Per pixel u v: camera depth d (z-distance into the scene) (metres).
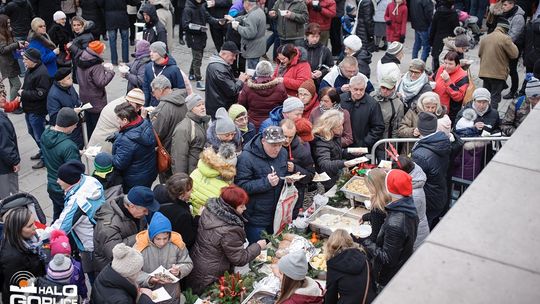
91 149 8.24
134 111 7.86
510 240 3.15
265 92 9.38
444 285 2.90
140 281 5.99
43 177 10.53
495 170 3.72
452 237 3.18
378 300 2.83
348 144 8.62
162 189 6.54
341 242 5.45
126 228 6.36
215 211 6.38
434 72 14.00
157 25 12.75
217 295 6.31
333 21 14.77
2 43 12.29
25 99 10.30
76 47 11.39
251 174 7.29
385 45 15.84
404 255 5.98
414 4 14.12
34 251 6.00
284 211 7.33
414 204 6.17
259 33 12.91
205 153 7.20
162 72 10.19
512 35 13.16
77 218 6.84
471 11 16.75
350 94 8.85
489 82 12.29
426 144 7.23
